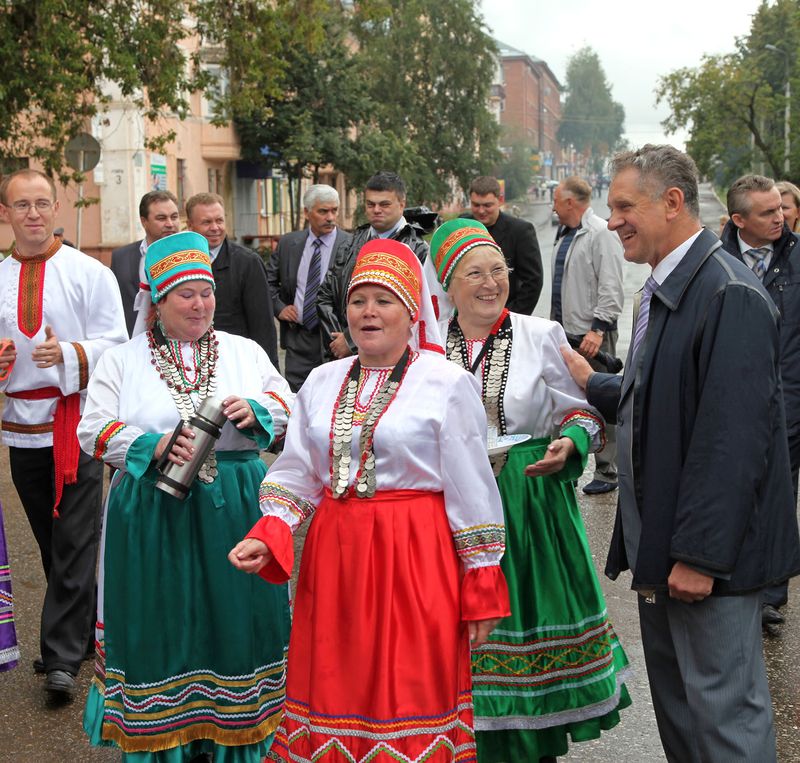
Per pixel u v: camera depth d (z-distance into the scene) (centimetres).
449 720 299
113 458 369
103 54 1391
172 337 388
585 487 777
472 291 384
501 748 368
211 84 1597
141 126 2389
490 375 384
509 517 369
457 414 312
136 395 379
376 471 311
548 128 14062
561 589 369
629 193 300
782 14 4934
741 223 543
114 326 475
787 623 530
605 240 755
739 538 277
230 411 364
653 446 295
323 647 304
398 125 4238
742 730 289
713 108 4012
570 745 410
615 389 364
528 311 747
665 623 314
